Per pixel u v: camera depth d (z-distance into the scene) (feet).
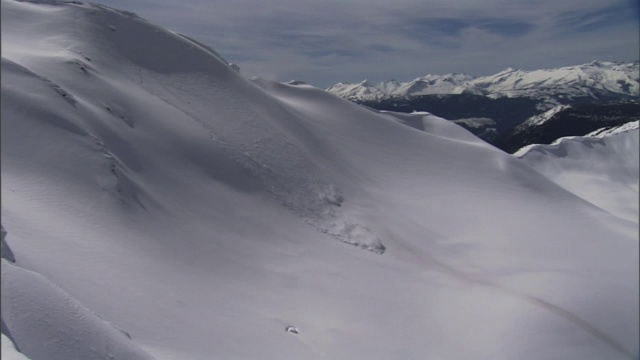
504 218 166.50
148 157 121.49
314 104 228.84
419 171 195.62
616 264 138.10
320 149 181.47
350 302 97.09
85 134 105.40
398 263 124.06
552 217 176.04
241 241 109.60
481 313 101.24
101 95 133.18
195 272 88.33
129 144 119.75
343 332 85.92
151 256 85.15
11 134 95.66
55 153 96.89
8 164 88.99
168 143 133.80
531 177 210.79
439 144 220.84
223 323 74.64
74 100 115.44
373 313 95.14
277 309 87.20
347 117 224.74
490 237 149.79
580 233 163.73
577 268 131.64
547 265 132.67
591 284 119.55
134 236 88.53
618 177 334.65
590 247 151.02
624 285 122.62
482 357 86.84
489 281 119.24
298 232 125.29
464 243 143.54
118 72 158.30
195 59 189.47
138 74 165.27
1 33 150.10
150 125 136.05
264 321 80.89
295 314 87.25
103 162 101.19
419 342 88.38
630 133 374.22
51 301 37.76
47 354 33.47
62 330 36.22
